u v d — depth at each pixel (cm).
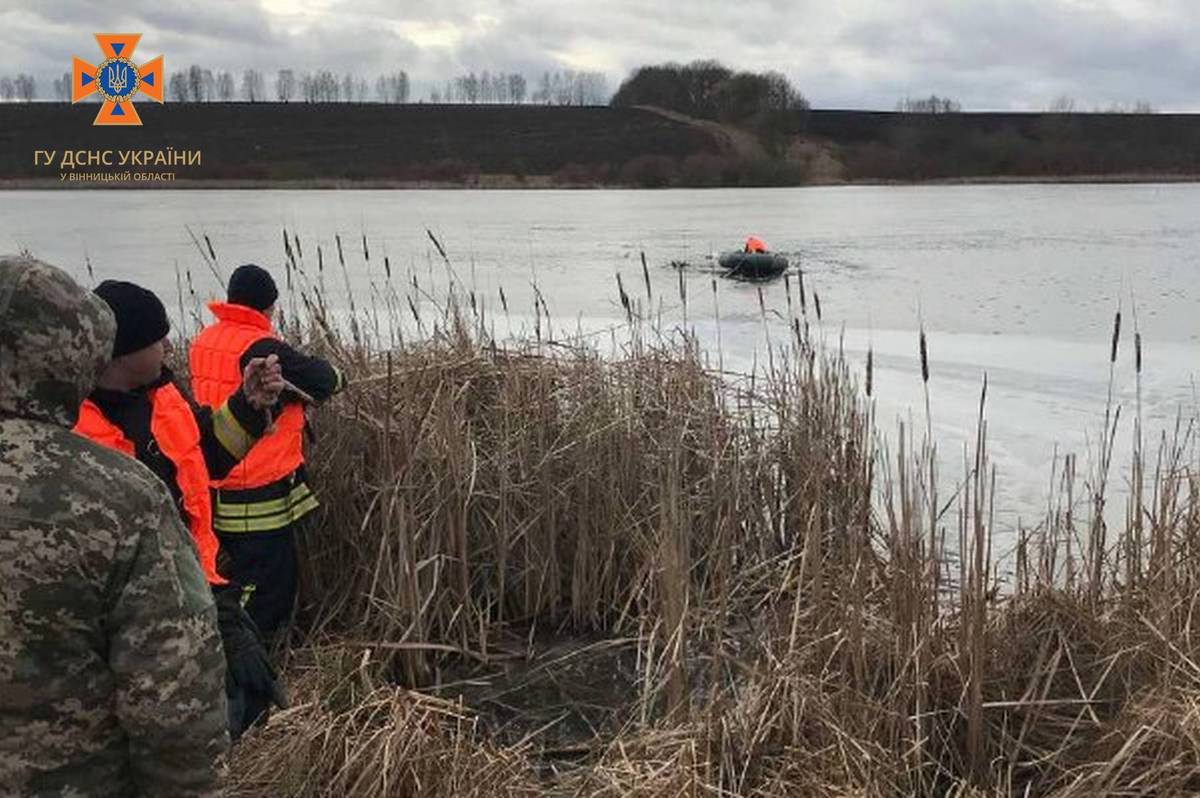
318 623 592
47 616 222
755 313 1916
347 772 427
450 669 586
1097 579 520
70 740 229
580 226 4416
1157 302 2098
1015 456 956
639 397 679
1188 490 644
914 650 446
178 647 232
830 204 6219
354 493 604
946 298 2170
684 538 518
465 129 10238
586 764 482
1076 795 405
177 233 3694
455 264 2878
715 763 443
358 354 661
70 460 227
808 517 583
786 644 501
